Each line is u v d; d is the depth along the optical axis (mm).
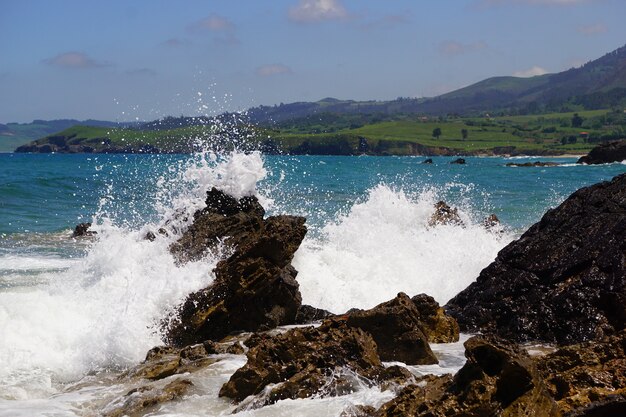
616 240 12266
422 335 10109
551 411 7051
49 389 9859
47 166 69125
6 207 27844
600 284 11711
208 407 8648
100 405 9039
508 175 60719
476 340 7402
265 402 8453
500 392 7113
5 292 13102
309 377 8609
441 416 6898
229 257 12883
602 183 13727
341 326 9555
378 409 7508
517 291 12445
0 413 8672
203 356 10547
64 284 13297
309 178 49281
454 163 99500
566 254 12539
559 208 13609
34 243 20172
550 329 11602
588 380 7758
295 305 13039
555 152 167375
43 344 10945
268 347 9094
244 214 14234
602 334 11117
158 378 9930
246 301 12516
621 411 7297
